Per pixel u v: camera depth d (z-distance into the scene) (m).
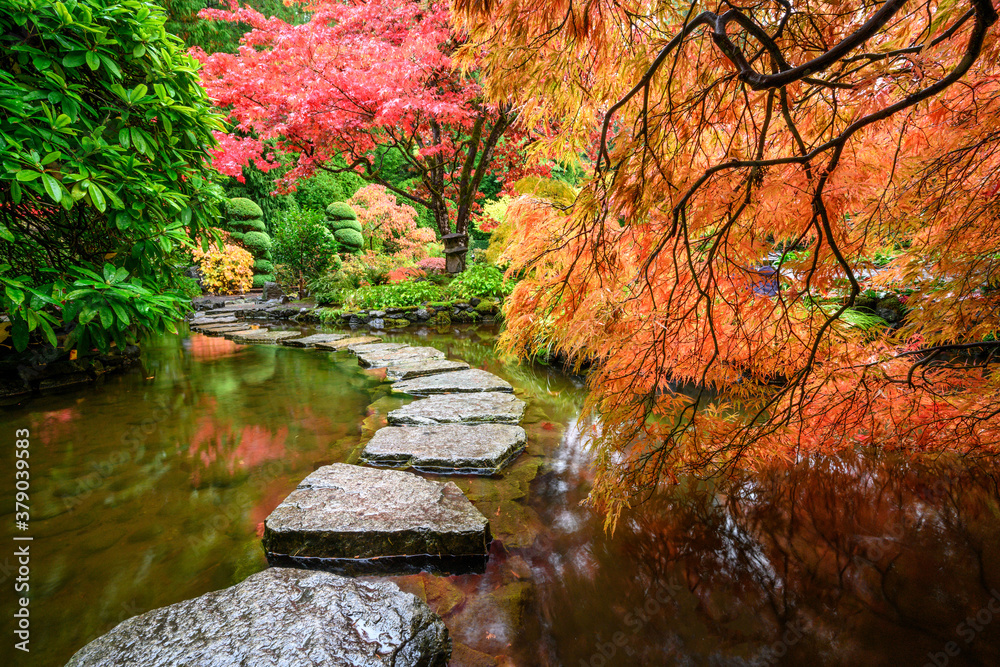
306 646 1.14
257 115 7.46
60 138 2.22
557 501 1.97
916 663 1.11
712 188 1.19
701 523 1.74
